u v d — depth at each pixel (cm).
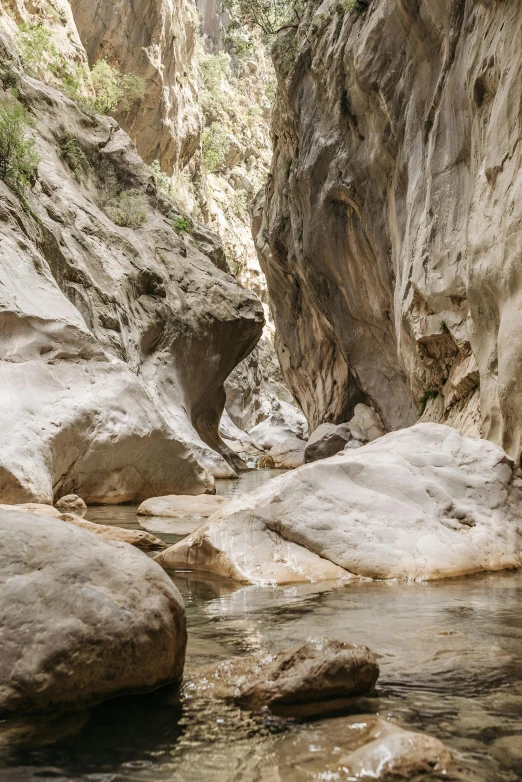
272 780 193
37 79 1927
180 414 1616
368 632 347
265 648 318
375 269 1881
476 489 587
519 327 790
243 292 1986
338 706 248
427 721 235
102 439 959
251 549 508
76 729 229
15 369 908
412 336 1371
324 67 1833
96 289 1420
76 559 269
